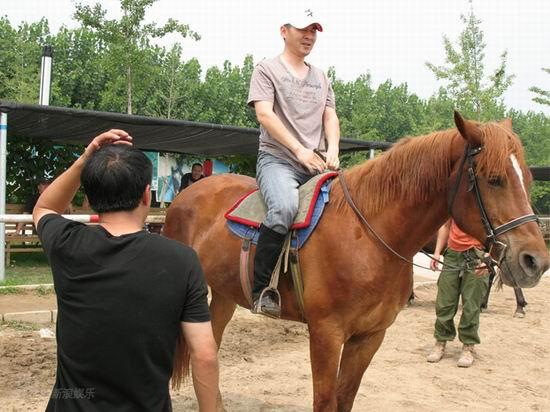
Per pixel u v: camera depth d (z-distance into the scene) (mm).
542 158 33062
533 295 10227
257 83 3678
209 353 1795
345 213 3281
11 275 9438
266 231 3369
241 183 4137
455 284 5730
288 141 3492
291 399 4574
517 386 5137
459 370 5566
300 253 3330
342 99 34406
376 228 3209
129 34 15594
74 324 1721
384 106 39281
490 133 2912
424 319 7828
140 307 1712
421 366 5664
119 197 1832
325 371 3184
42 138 12266
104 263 1743
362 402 4578
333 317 3207
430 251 8156
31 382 4617
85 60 27516
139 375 1713
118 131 2076
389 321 3346
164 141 12156
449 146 3107
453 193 3053
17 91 23047
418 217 3191
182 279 1782
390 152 3305
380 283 3164
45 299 7445
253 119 29609
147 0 15383
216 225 3941
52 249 1820
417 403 4586
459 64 19672
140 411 1722
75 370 1718
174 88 26203
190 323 1799
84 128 10500
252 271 3580
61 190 2109
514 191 2834
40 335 5957
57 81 24828
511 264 2791
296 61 3764
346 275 3146
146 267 1748
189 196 4312
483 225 2930
